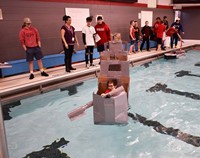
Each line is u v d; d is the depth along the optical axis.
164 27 9.39
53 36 7.15
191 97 4.52
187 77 6.07
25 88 4.66
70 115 2.83
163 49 9.70
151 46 10.48
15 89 4.48
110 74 3.53
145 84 5.48
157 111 3.88
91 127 3.40
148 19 11.18
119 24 9.51
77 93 5.01
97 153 2.74
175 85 5.35
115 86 3.52
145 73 6.62
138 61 7.89
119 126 3.38
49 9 6.86
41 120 3.70
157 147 2.81
